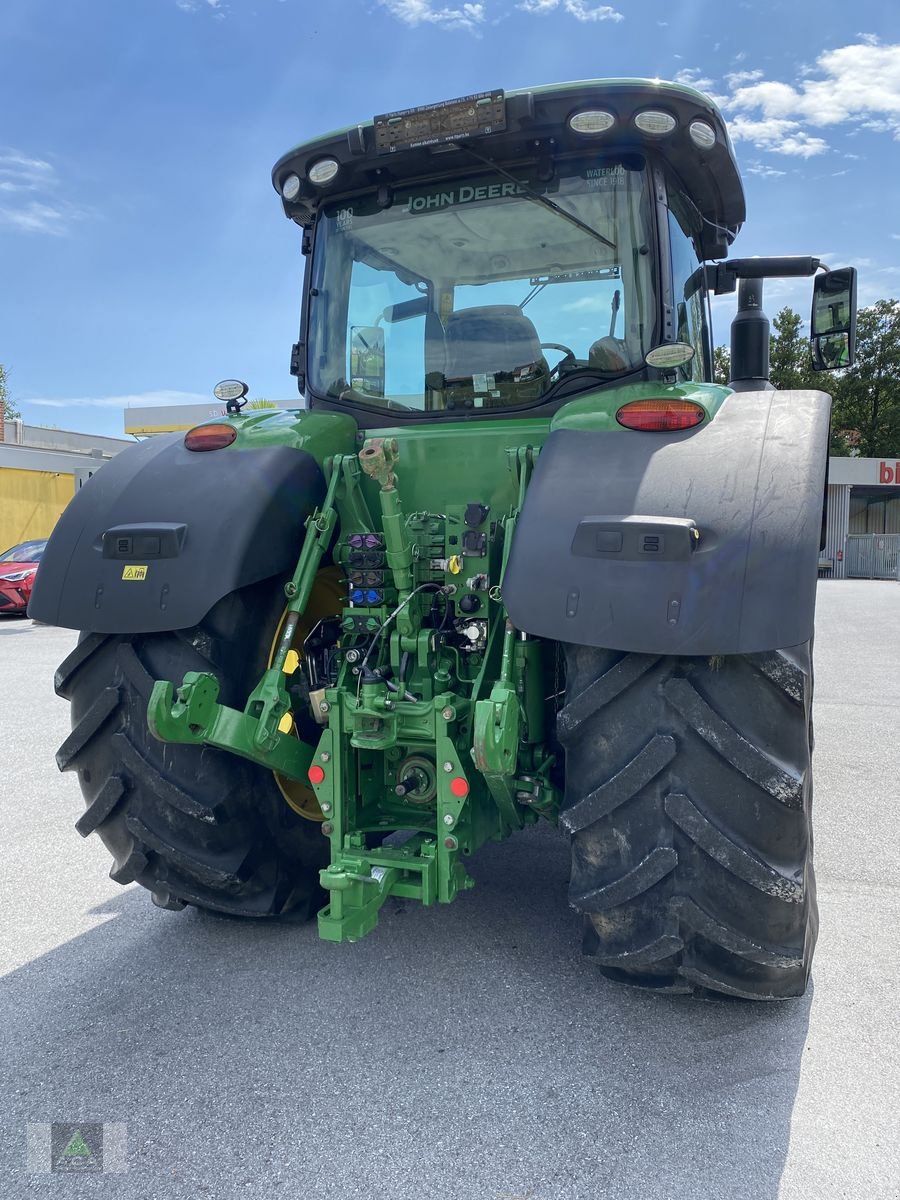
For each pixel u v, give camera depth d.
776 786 2.07
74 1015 2.57
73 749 2.72
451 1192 1.86
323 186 3.18
